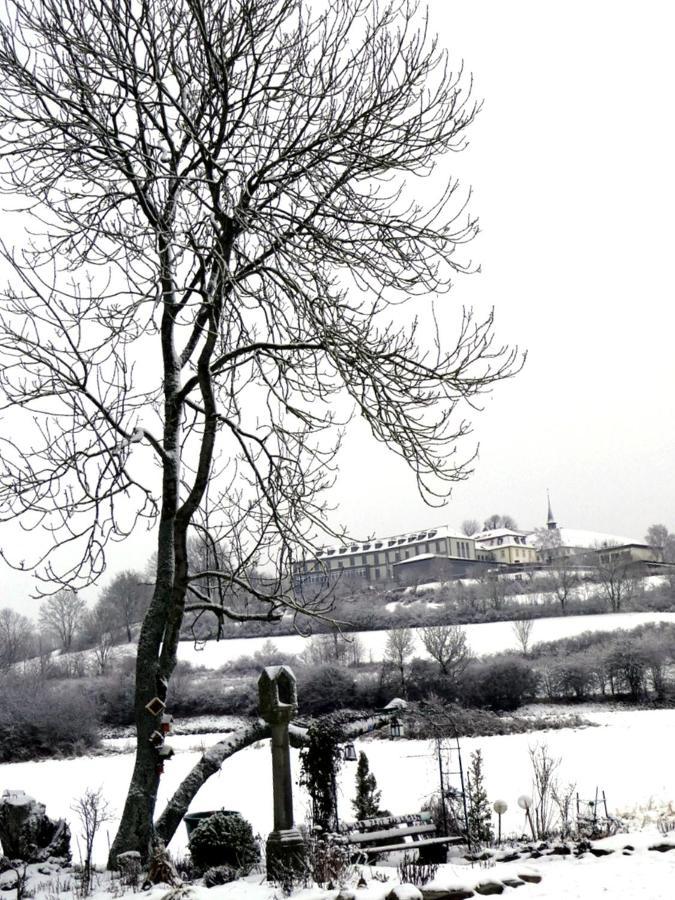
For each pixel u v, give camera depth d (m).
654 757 34.72
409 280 13.70
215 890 10.43
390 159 13.70
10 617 135.38
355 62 14.25
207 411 13.95
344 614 93.94
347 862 11.80
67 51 13.63
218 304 13.23
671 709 59.12
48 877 12.51
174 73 13.26
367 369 12.59
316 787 14.19
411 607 119.06
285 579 14.98
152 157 13.45
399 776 31.09
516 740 42.78
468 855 13.88
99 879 12.05
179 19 13.71
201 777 13.86
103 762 51.72
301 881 10.55
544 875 10.98
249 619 14.69
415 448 13.09
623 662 63.69
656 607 115.69
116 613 122.56
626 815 20.31
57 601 129.38
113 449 12.76
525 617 97.00
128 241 12.57
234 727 63.66
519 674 62.56
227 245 13.70
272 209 14.28
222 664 89.44
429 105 13.86
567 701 64.12
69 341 13.02
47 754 56.09
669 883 10.04
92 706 60.62
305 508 14.50
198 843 12.78
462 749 38.81
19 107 13.83
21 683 73.62
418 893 9.14
